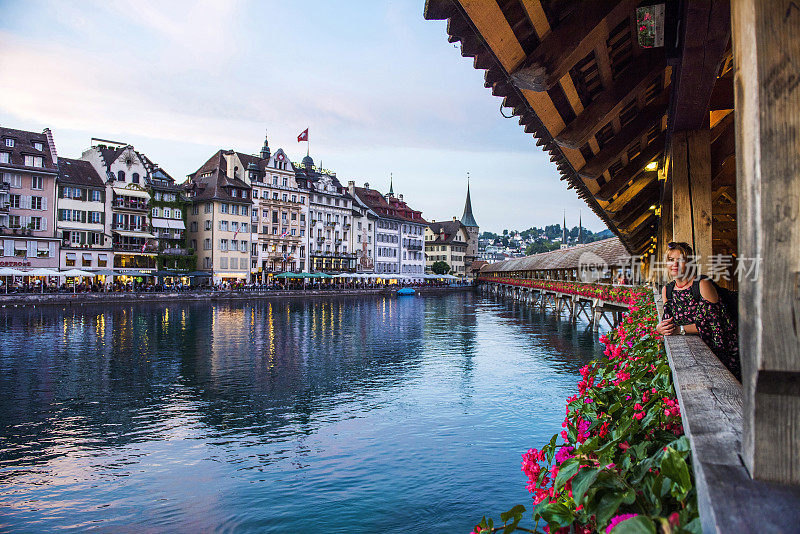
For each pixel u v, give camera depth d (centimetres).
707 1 318
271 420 1305
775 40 119
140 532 775
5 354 2202
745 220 130
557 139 500
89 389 1628
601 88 489
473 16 302
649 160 745
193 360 2134
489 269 10038
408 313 4731
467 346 2584
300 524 786
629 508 187
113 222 5600
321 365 2042
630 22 396
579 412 373
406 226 10062
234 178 6956
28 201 4903
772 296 118
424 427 1235
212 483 938
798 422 119
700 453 144
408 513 815
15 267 4794
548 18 327
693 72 406
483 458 1036
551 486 252
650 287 1606
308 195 7788
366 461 1029
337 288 7675
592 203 1088
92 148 5822
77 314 3872
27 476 971
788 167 118
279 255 7269
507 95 447
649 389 354
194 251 6525
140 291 5306
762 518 108
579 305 3816
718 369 266
